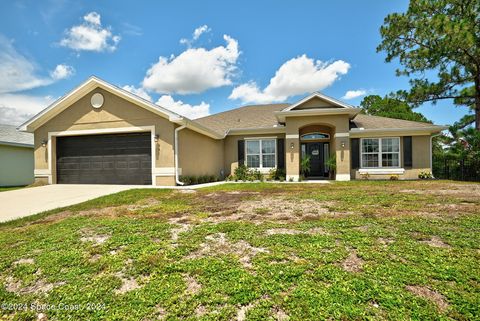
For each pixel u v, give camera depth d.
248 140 16.91
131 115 12.12
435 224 4.43
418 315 2.12
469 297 2.33
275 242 3.74
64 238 4.20
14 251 3.72
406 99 17.39
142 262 3.21
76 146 12.98
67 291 2.66
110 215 5.85
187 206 6.81
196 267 3.04
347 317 2.12
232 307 2.31
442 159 16.75
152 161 11.87
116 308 2.36
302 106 14.45
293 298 2.38
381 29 17.11
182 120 11.20
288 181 13.91
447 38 13.45
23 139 18.16
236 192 9.31
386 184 11.05
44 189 10.78
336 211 5.75
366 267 2.92
